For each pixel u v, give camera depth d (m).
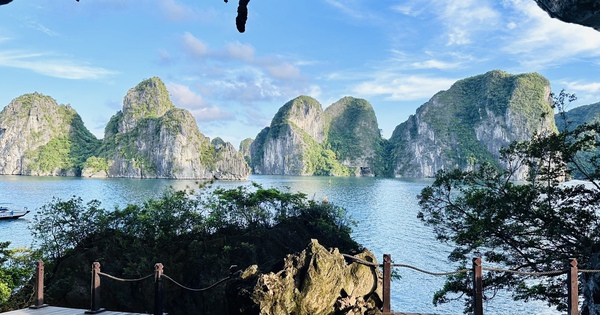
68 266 22.97
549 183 16.97
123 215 28.11
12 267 23.14
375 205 98.62
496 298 34.97
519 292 17.92
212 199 35.16
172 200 30.98
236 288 8.80
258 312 8.10
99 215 27.38
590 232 15.31
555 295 16.48
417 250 50.75
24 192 116.19
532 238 16.97
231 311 8.84
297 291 8.29
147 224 28.00
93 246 25.33
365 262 8.77
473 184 18.42
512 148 18.42
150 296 23.02
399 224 69.75
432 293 36.03
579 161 17.81
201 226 29.64
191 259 25.86
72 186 143.50
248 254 26.64
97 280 9.10
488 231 16.73
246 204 34.62
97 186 144.38
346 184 188.12
